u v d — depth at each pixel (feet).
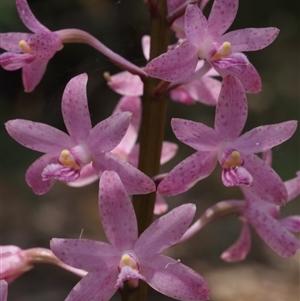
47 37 0.71
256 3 2.76
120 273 0.63
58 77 2.18
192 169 0.67
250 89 0.69
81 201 2.09
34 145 0.68
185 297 0.64
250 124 2.54
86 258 0.65
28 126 0.67
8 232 1.82
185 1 0.72
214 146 0.67
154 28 0.72
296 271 1.77
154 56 0.72
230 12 0.67
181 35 0.78
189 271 0.64
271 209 0.77
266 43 0.67
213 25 0.67
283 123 0.67
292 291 1.64
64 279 1.58
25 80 0.73
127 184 0.66
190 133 0.66
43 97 2.21
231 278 1.69
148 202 0.74
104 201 0.65
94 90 2.22
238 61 0.66
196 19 0.66
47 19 2.12
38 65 0.73
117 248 0.65
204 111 2.45
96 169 0.67
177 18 0.72
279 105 2.62
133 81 0.84
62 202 2.06
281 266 1.79
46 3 2.10
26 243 1.77
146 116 0.74
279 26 2.92
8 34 0.73
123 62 0.73
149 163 0.74
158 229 0.65
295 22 2.93
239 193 2.20
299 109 2.61
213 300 1.58
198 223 0.77
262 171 0.68
